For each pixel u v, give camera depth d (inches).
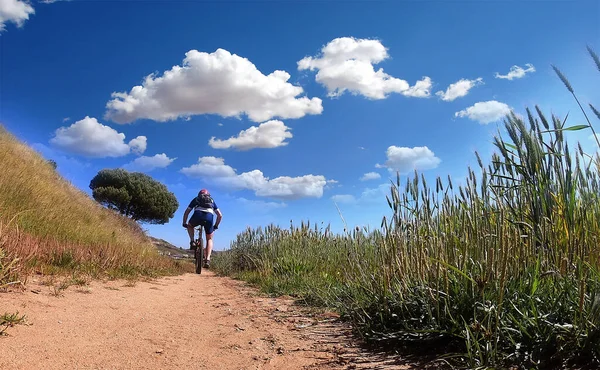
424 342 100.7
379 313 117.0
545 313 86.2
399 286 114.7
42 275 189.9
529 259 97.6
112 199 1336.1
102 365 89.6
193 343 115.1
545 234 96.9
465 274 93.4
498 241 95.2
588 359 76.3
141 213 1433.3
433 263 110.4
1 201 323.9
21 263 181.6
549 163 96.5
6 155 518.3
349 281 157.9
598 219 95.9
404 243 125.0
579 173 102.3
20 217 304.5
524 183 100.7
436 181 122.9
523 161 98.1
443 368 86.2
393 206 128.0
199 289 257.4
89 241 374.3
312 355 104.6
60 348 96.7
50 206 411.5
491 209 108.3
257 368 95.1
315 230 366.0
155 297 195.3
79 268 227.6
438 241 110.9
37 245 224.5
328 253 301.1
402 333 103.7
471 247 106.1
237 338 123.0
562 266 88.0
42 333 105.9
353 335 123.7
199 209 398.9
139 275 275.6
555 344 79.0
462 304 96.9
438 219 121.1
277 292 230.4
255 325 142.5
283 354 106.3
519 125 96.3
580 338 76.8
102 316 135.8
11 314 114.0
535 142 95.7
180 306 178.5
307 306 181.8
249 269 414.6
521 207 104.3
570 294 85.3
